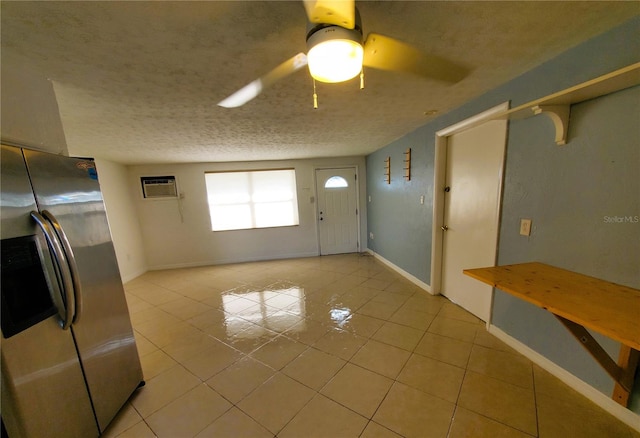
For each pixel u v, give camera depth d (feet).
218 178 16.01
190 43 3.89
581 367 4.93
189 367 6.40
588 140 4.50
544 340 5.65
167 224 15.70
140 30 3.52
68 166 4.24
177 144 10.30
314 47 2.88
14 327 3.28
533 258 5.71
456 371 5.78
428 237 10.05
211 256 16.46
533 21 3.76
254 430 4.61
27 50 3.76
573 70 4.58
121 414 5.05
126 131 8.09
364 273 13.17
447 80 5.53
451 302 9.32
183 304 10.43
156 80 4.99
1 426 3.24
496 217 6.59
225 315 9.28
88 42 3.70
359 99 6.59
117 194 13.57
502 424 4.45
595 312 3.47
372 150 14.62
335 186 16.89
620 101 4.00
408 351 6.60
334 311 9.11
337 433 4.47
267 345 7.22
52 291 3.78
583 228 4.71
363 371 5.97
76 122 6.95
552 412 4.61
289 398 5.29
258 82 4.76
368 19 3.59
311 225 17.03
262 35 3.78
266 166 16.07
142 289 12.41
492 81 5.90
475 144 7.61
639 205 3.94
